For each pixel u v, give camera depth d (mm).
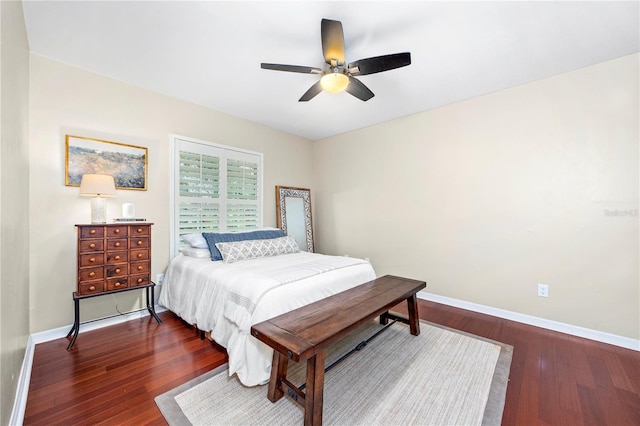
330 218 4543
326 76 1983
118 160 2633
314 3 1663
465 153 3061
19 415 1356
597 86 2324
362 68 1944
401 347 2158
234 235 3062
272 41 2053
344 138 4336
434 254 3326
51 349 2098
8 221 1324
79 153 2410
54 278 2287
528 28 1887
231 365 1684
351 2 1655
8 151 1339
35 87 2193
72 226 2375
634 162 2184
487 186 2910
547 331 2492
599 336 2312
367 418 1420
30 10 1711
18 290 1582
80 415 1421
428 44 2066
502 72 2471
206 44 2088
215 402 1534
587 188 2375
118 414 1433
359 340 2283
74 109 2391
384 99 3049
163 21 1829
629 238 2209
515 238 2742
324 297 2100
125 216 2543
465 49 2127
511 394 1619
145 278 2512
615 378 1775
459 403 1531
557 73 2486
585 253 2389
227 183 3545
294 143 4465
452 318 2797
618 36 1963
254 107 3320
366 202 4043
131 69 2453
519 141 2709
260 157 3947
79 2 1652
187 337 2314
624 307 2225
